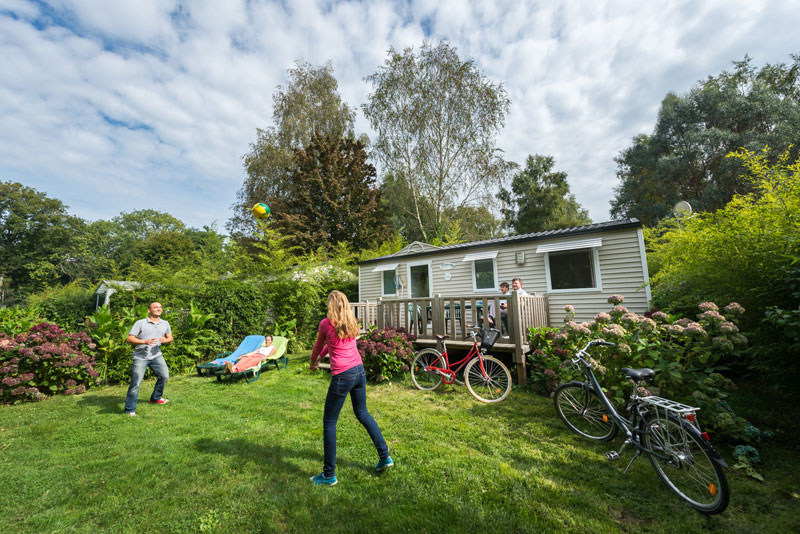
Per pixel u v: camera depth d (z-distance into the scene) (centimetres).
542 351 570
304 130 2414
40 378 586
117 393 606
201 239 4247
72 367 606
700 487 259
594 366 377
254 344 807
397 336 661
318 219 2203
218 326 879
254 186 2464
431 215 2212
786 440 342
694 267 518
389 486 275
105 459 326
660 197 2577
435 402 511
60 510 244
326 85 2478
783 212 421
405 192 2161
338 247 1942
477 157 1980
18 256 3881
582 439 371
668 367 354
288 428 407
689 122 2394
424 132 2003
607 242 807
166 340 524
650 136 2725
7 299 3728
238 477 289
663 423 282
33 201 4041
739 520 234
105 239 4872
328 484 276
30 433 400
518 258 929
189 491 268
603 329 400
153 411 484
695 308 555
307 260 1357
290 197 2442
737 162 1942
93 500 256
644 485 279
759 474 289
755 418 384
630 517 241
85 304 1377
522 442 363
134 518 234
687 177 2312
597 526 225
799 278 344
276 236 1301
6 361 562
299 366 812
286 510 242
